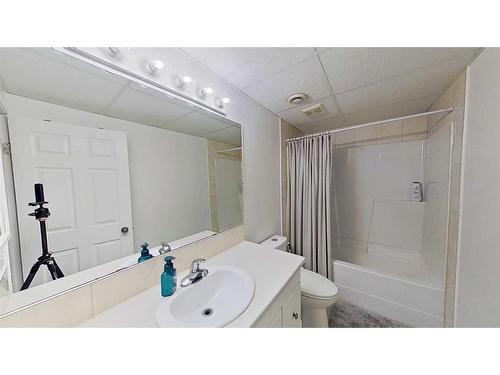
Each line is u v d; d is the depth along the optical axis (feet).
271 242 5.70
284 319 3.03
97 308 2.29
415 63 3.62
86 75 2.31
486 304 3.08
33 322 1.90
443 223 4.81
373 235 7.84
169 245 3.31
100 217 2.50
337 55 3.37
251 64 3.65
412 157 7.12
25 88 1.95
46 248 2.07
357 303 5.81
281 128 6.72
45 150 2.09
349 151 8.36
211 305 2.93
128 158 2.79
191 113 3.63
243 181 4.93
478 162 3.38
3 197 1.87
